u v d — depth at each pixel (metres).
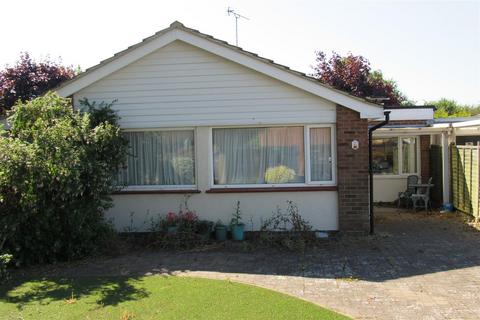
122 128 11.26
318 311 6.15
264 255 9.33
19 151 8.44
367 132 10.78
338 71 26.47
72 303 6.54
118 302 6.54
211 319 5.86
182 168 11.47
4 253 8.30
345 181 10.86
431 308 6.30
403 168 17.14
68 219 8.95
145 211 11.35
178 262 8.89
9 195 8.50
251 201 11.13
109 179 9.41
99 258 9.28
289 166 11.24
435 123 17.00
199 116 11.12
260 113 10.98
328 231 11.01
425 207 14.98
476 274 7.80
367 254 9.25
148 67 11.16
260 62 10.66
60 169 8.48
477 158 12.55
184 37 10.78
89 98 11.30
